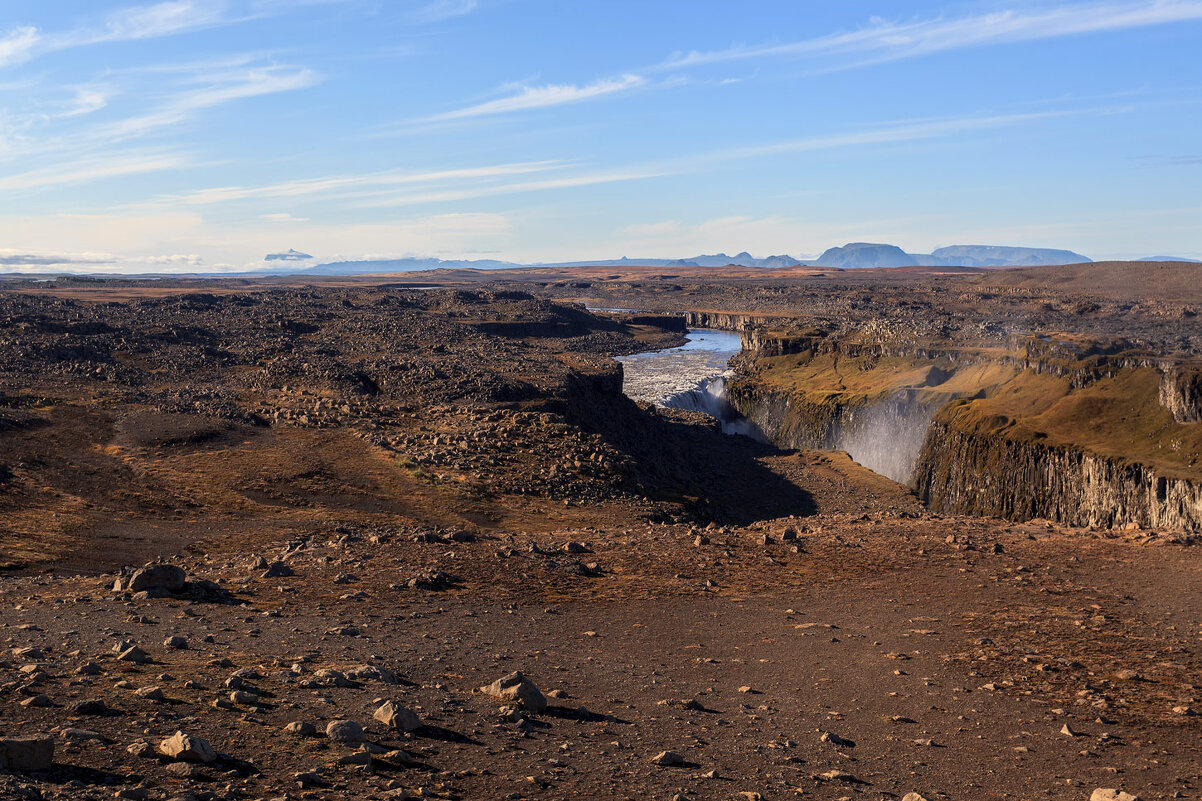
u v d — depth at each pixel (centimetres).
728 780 1897
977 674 2839
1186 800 1881
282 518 7450
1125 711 2492
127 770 1572
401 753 1812
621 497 9331
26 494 7425
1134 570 4125
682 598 3844
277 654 2669
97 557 5772
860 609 3644
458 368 16050
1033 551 4553
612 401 16000
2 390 11325
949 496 19525
